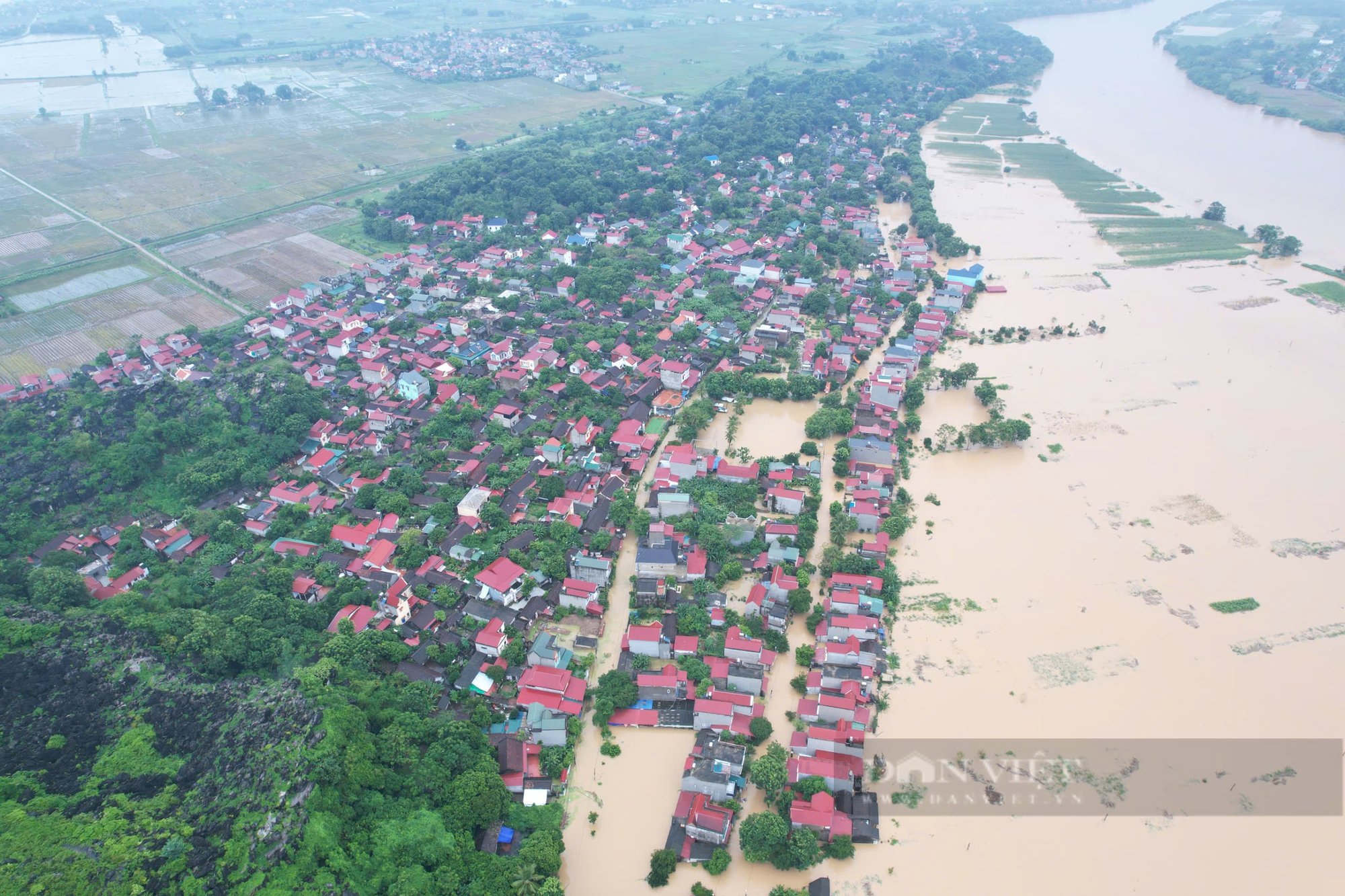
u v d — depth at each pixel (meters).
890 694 120.88
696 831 100.94
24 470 164.50
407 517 155.12
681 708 118.44
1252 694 122.56
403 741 106.12
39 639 114.75
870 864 99.38
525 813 103.19
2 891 81.38
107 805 92.94
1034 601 138.62
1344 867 99.94
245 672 119.44
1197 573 145.00
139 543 149.88
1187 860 100.56
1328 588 141.88
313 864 89.69
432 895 90.56
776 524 147.50
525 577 138.62
